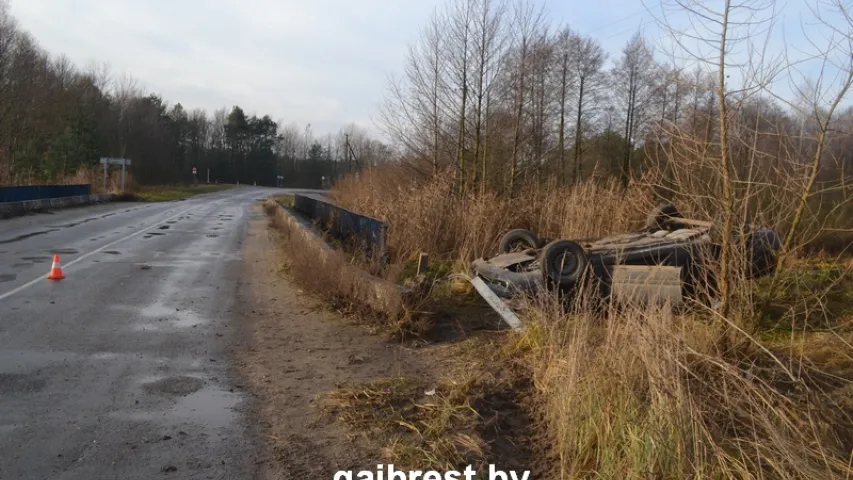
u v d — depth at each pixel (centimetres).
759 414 375
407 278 953
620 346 447
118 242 1638
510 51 2123
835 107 519
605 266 819
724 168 538
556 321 576
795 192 574
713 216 614
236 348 667
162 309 845
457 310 840
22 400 488
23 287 941
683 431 360
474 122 2122
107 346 651
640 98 2914
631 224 1233
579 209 1286
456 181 2022
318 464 400
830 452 372
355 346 683
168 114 9225
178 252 1490
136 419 461
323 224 1873
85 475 372
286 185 11550
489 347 661
